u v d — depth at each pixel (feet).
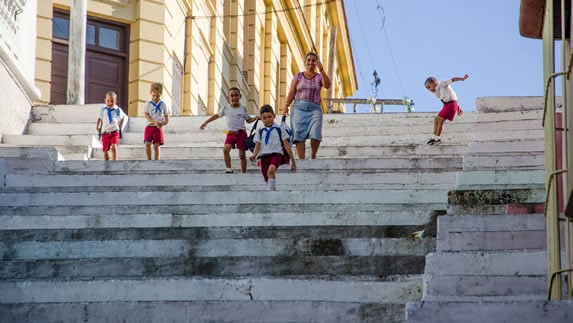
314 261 34.45
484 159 48.24
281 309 31.22
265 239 36.65
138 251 37.32
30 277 35.12
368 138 65.87
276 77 153.38
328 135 68.39
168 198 47.09
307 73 59.26
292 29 161.79
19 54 66.69
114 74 102.17
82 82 82.89
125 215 41.83
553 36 27.68
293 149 63.67
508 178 44.21
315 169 54.90
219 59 124.16
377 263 34.19
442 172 49.93
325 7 189.98
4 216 42.04
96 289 32.99
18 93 67.26
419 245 35.53
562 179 28.50
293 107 59.06
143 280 32.91
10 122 66.13
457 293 30.04
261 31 145.18
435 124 62.13
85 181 50.85
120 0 102.32
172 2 106.63
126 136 70.28
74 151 63.41
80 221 41.81
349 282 32.09
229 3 131.64
